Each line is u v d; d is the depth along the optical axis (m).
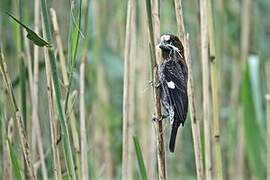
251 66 11.92
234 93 13.55
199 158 8.30
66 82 8.48
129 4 9.02
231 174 13.34
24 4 10.84
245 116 11.66
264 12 14.29
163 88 8.94
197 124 8.29
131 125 11.03
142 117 12.52
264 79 13.70
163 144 7.75
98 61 12.96
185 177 13.78
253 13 13.83
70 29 7.59
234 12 14.46
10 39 12.60
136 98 13.48
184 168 13.86
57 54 9.13
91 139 12.98
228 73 14.97
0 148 10.41
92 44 13.16
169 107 8.94
